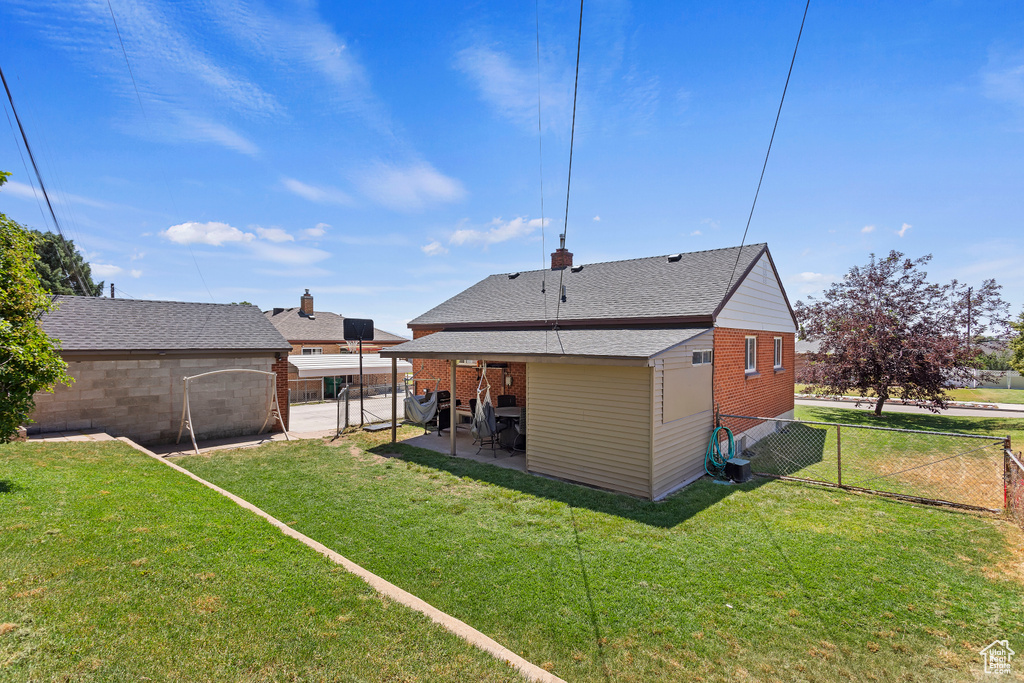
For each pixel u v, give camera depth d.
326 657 3.59
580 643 4.36
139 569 4.59
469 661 3.72
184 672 3.24
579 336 11.50
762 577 5.64
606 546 6.55
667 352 9.13
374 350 41.81
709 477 10.29
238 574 4.76
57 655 3.22
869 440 14.23
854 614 4.86
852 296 20.23
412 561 6.05
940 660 4.14
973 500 8.60
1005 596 5.16
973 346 18.58
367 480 9.87
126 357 12.71
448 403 16.45
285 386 15.95
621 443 9.09
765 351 14.57
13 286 6.52
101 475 7.78
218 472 10.46
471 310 16.84
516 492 9.07
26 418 6.69
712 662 4.12
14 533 5.04
